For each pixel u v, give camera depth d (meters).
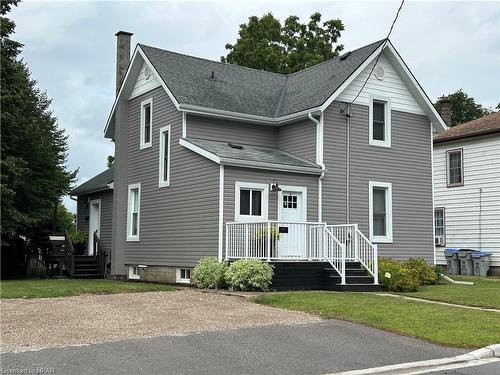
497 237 25.61
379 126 21.50
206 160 18.30
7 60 23.22
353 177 20.39
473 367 8.27
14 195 23.44
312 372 7.72
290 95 22.41
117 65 27.56
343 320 11.29
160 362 7.93
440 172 28.66
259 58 36.50
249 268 15.65
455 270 26.48
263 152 20.20
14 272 26.81
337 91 19.66
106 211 26.38
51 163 26.59
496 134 25.78
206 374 7.44
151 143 21.77
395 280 16.36
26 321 10.78
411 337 9.98
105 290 16.08
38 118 28.16
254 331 10.05
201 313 11.87
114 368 7.55
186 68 22.12
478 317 11.61
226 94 21.34
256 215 18.23
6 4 23.77
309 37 39.22
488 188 26.22
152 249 20.98
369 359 8.50
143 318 11.20
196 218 18.61
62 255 24.39
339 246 17.12
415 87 21.83
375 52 20.80
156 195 21.08
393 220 21.27
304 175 19.23
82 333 9.65
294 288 16.47
